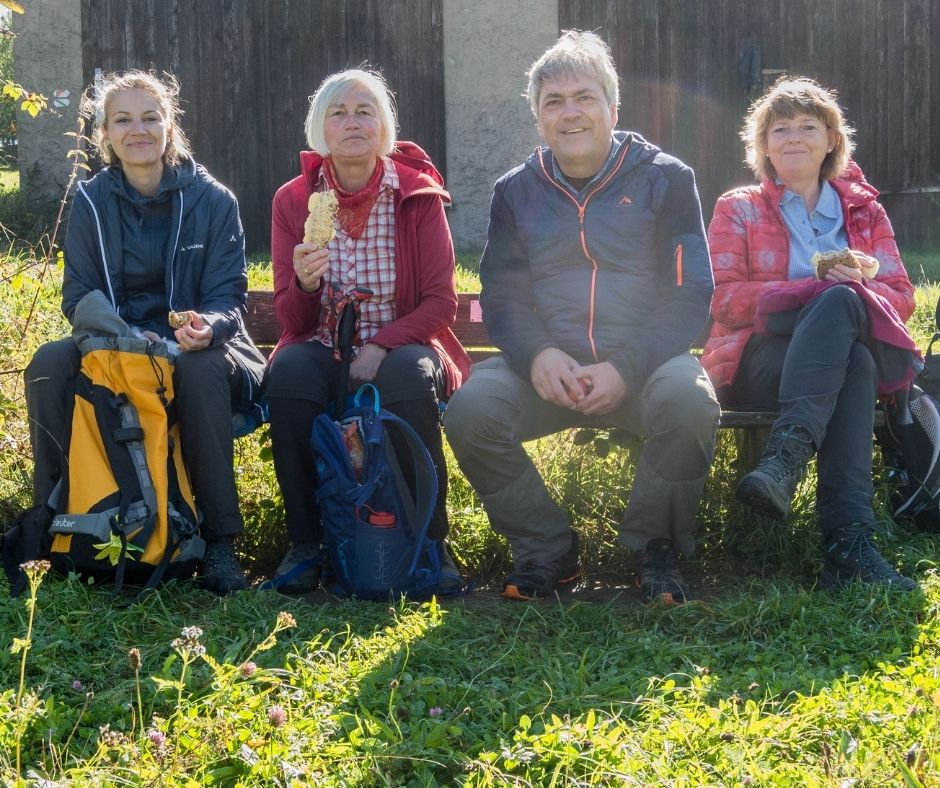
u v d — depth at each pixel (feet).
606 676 9.77
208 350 12.58
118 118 13.09
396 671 9.70
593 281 12.89
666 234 12.87
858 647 10.39
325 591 12.89
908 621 10.84
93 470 11.87
